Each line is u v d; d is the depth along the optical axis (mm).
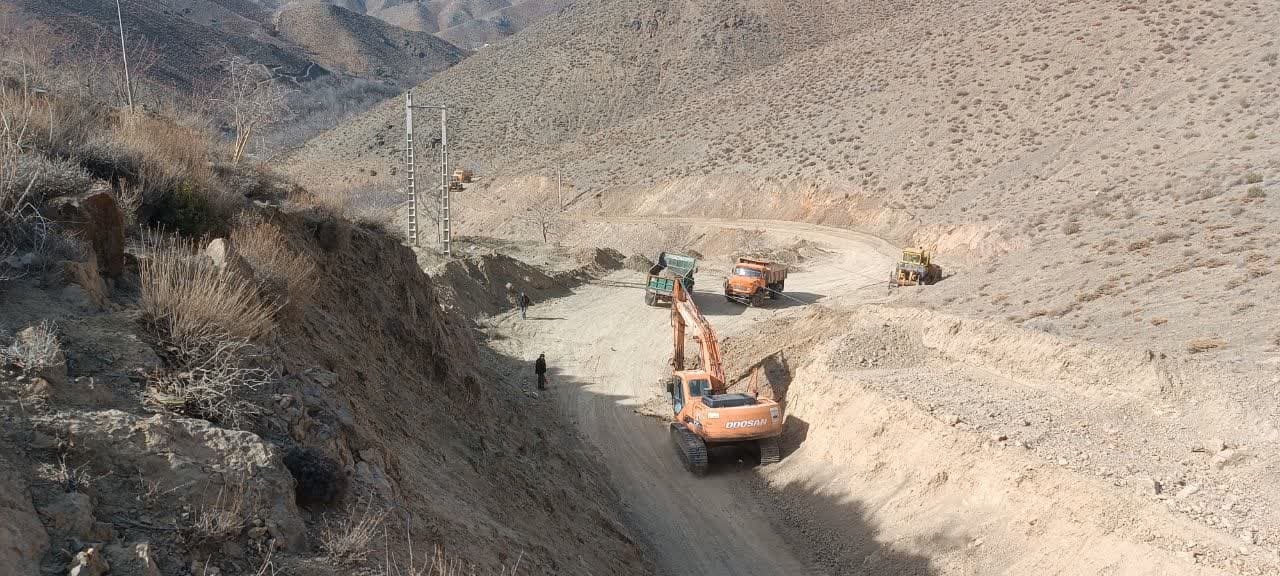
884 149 73312
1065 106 64438
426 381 13281
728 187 80250
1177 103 56406
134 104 13555
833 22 129500
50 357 5066
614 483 18406
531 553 8797
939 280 43625
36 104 9344
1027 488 12625
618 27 141375
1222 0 67062
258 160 16547
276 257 9367
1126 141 55250
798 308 38719
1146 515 10867
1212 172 42062
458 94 141750
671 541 15484
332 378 7754
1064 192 51969
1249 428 13500
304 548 5125
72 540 4066
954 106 73375
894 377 18641
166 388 5543
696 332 22781
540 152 114500
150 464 4812
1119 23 71250
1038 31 77312
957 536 13047
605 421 23406
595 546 12086
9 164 6465
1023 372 18156
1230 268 23516
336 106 154750
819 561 14531
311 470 5676
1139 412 15141
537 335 34219
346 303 12539
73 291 6059
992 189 59031
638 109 119562
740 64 123812
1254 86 53031
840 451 17375
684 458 19375
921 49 87562
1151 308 21562
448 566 6234
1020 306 26344
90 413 4898
